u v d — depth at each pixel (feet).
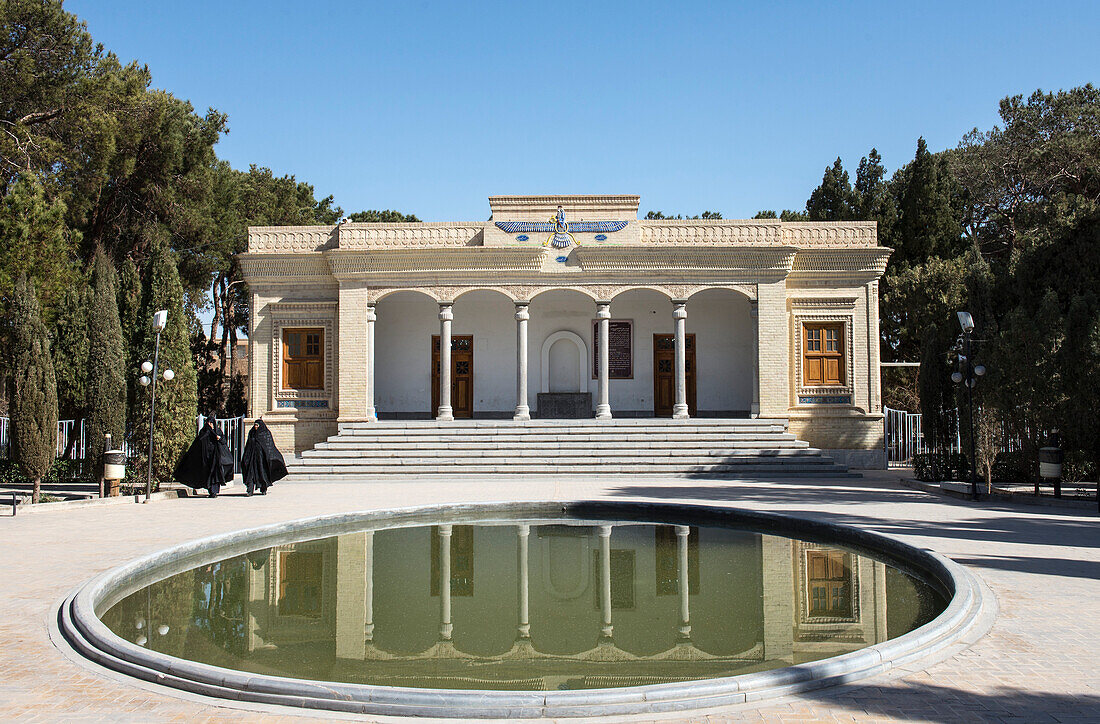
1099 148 101.40
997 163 112.57
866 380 75.82
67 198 81.61
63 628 22.57
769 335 74.54
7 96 79.56
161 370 56.03
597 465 66.64
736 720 15.97
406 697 16.71
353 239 76.28
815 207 119.24
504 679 19.54
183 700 17.52
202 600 27.86
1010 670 18.56
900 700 16.89
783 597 27.63
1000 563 29.40
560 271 75.51
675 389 77.36
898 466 77.00
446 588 29.48
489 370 83.87
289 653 21.90
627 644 22.62
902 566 32.37
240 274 115.85
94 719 16.39
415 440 70.28
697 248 74.18
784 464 66.90
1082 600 24.36
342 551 36.42
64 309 63.67
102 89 82.07
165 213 93.91
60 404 62.90
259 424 56.44
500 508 47.47
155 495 52.42
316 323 77.05
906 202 104.42
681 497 50.93
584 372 84.12
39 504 46.85
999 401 49.88
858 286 76.64
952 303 89.81
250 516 43.75
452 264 75.10
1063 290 54.75
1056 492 46.85
